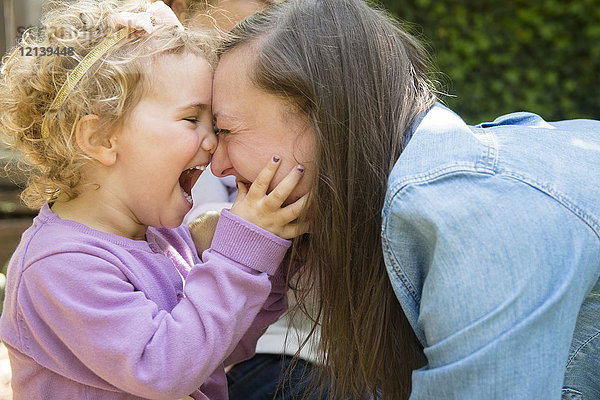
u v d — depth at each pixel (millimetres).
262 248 1284
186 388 1236
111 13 1401
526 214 1037
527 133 1197
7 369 2146
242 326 1293
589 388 1257
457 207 1042
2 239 3633
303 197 1274
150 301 1286
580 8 4930
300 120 1223
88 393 1306
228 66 1279
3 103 1431
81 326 1224
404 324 1252
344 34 1234
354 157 1197
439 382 1039
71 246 1272
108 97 1309
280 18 1283
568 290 1022
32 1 3277
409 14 5094
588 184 1096
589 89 4988
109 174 1370
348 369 1290
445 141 1127
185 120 1360
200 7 1739
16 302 1294
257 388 1646
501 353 1000
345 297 1239
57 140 1347
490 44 5055
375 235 1215
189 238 1654
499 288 1013
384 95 1233
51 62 1341
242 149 1269
